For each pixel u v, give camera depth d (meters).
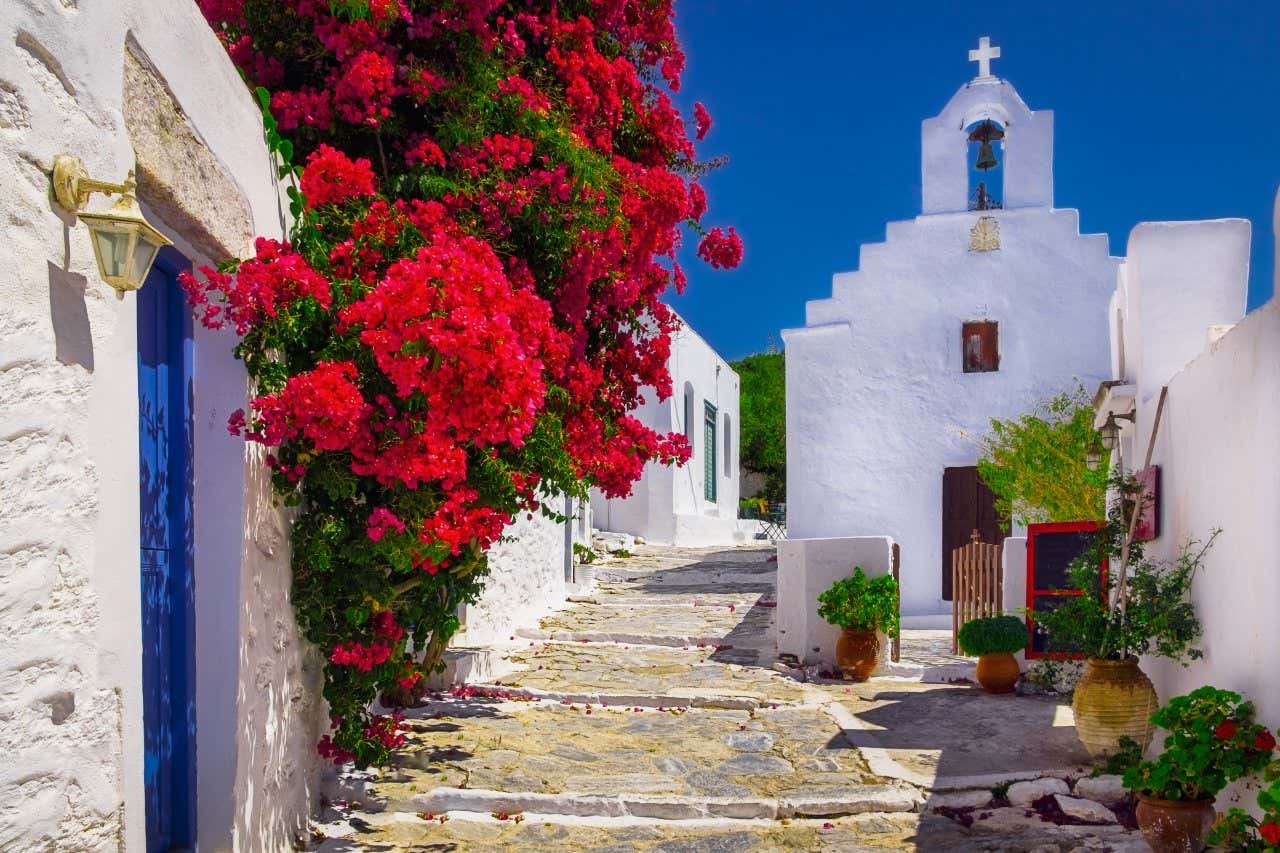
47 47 2.71
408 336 3.92
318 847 5.12
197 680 4.41
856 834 5.56
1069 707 8.45
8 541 2.52
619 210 6.11
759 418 34.00
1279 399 4.29
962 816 5.82
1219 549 5.18
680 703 8.61
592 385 6.19
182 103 3.79
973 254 14.41
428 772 6.29
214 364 4.52
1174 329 7.11
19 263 2.57
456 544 4.72
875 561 10.22
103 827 2.95
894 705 8.62
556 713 8.11
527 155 5.84
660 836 5.53
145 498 4.11
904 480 14.45
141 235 2.99
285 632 5.06
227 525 4.45
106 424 3.01
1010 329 14.30
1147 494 6.59
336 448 4.27
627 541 20.77
